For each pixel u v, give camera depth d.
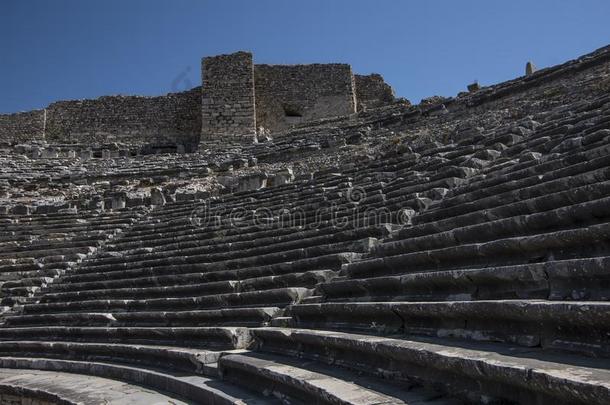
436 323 5.86
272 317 8.91
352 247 9.60
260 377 6.95
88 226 19.23
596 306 4.08
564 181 6.81
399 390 5.14
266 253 11.76
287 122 40.44
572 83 16.91
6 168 29.92
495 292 5.61
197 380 7.93
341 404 4.98
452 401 4.64
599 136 8.33
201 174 25.14
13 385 9.52
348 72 40.62
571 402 3.62
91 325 12.20
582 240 5.18
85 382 9.53
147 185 24.86
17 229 19.75
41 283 15.42
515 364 4.11
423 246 7.66
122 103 41.25
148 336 10.54
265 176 19.83
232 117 38.72
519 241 5.77
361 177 15.12
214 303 10.41
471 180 10.06
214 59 39.41
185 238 15.41
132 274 13.86
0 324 14.05
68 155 34.12
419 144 17.77
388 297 7.11
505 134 12.19
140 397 8.15
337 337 6.38
